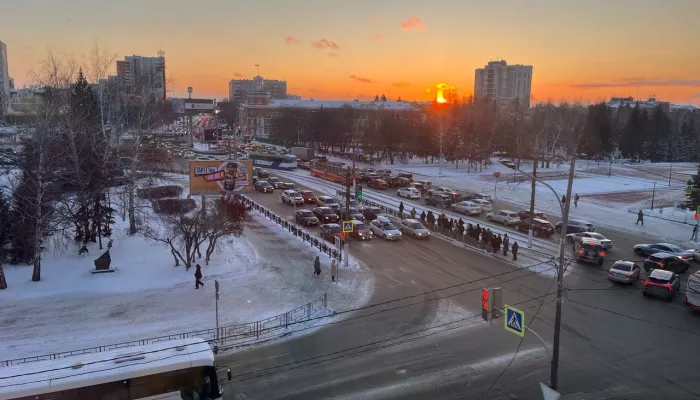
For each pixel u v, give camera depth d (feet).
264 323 75.77
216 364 62.80
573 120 354.74
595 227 153.28
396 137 338.13
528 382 58.54
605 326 75.72
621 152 378.32
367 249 123.13
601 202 198.59
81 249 108.99
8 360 60.23
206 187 129.29
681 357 65.46
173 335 70.03
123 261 105.91
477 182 252.62
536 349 67.72
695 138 387.75
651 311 82.43
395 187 234.79
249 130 547.90
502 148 364.58
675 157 377.50
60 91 112.98
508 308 54.34
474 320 78.18
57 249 111.24
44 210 106.32
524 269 106.93
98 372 42.50
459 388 57.06
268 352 66.49
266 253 116.67
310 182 250.37
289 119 433.48
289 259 112.06
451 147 325.42
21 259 101.45
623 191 229.45
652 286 88.74
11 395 39.58
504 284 96.27
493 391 56.34
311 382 58.23
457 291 92.22
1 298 83.71
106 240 122.31
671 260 104.88
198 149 390.63
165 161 219.20
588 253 111.04
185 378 44.80
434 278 100.22
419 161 345.92
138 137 132.05
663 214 171.53
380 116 447.83
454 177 272.31
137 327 73.36
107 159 119.85
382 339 70.90
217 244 117.60
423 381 58.65
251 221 153.48
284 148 402.52
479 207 170.81
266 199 197.98
